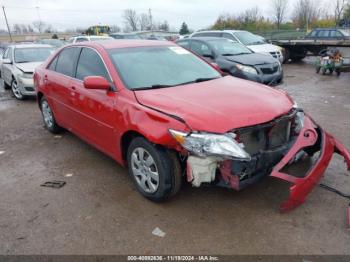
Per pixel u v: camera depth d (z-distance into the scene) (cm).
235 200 338
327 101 773
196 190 358
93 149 499
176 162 314
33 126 638
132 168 355
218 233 292
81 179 402
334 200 332
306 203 329
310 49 1644
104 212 330
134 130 328
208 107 306
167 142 297
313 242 276
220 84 383
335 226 294
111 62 388
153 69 397
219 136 278
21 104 851
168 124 298
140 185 350
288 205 297
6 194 373
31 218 325
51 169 434
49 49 1026
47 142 539
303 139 316
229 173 290
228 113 296
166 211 326
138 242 285
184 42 977
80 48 458
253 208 324
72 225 311
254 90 363
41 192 374
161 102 322
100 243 286
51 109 538
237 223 303
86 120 423
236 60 831
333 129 552
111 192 367
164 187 317
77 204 346
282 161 299
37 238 295
